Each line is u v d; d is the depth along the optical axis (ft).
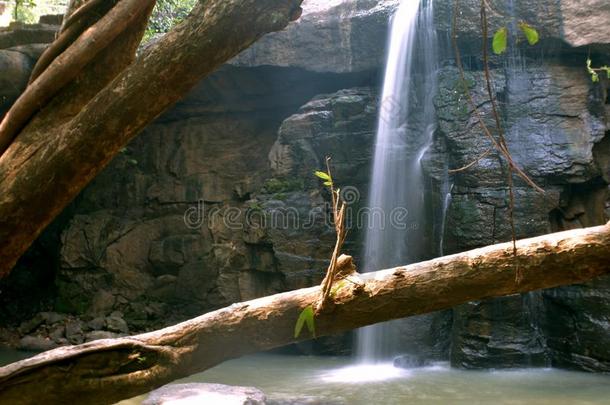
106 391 9.66
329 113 35.04
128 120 8.60
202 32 8.31
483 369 29.30
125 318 39.63
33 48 39.91
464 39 32.68
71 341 37.01
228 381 27.07
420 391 24.70
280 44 37.14
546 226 29.60
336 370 29.76
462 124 31.12
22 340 37.04
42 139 9.40
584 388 25.07
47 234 45.88
